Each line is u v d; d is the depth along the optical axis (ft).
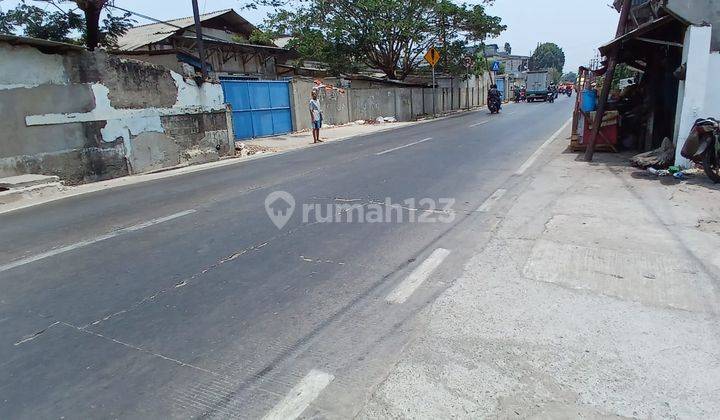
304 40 91.50
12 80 30.37
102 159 35.94
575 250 15.69
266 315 12.11
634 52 37.29
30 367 10.13
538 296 12.53
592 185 25.45
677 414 8.11
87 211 24.71
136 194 28.89
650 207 20.52
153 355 10.46
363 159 38.14
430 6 94.12
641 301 12.05
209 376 9.66
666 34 33.22
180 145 42.57
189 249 17.33
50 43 31.32
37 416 8.56
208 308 12.59
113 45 69.41
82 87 34.35
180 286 14.06
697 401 8.41
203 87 44.93
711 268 13.85
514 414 8.23
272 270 15.05
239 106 60.34
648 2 40.73
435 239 17.51
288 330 11.35
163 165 41.01
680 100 27.99
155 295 13.48
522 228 18.37
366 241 17.54
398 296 12.91
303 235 18.51
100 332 11.51
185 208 23.90
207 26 83.56
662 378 9.05
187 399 8.96
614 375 9.20
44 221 22.99
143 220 21.90
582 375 9.23
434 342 10.61
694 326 10.79
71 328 11.76
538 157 36.24
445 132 58.90
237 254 16.60
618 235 17.01
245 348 10.64
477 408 8.42
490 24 100.01
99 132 35.60
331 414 8.41
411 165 34.06
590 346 10.19
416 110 104.58
